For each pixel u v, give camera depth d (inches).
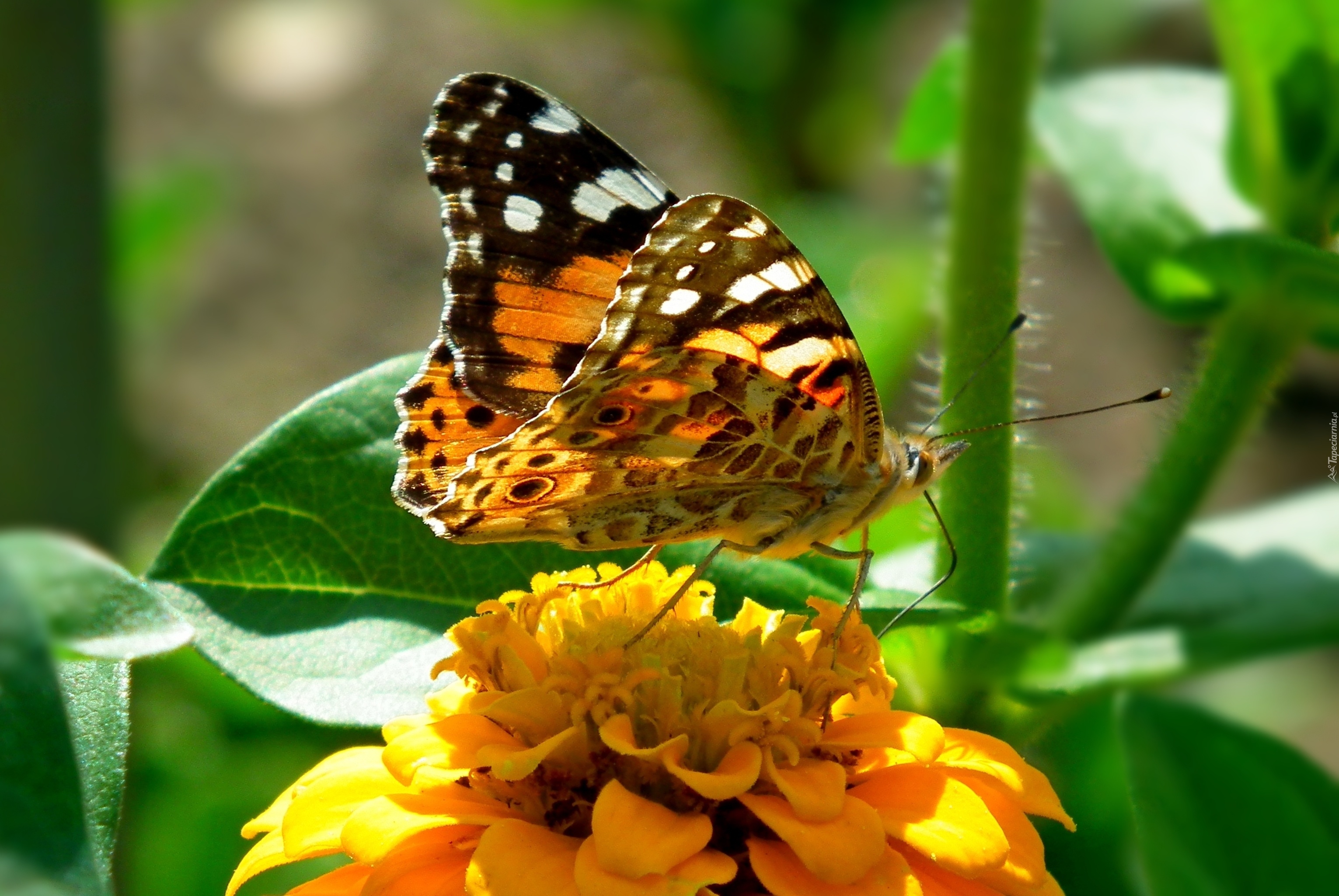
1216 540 17.9
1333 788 17.2
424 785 15.5
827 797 15.3
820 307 16.0
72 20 18.3
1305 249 16.5
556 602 15.9
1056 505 20.5
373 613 16.2
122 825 18.0
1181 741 17.3
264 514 16.2
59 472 18.4
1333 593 17.5
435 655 16.2
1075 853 18.1
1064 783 18.2
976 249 16.7
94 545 18.6
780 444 16.1
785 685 15.7
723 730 15.5
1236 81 17.4
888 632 16.3
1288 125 17.3
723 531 16.3
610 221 16.1
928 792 15.5
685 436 16.0
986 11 16.6
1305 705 25.0
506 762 15.3
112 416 18.6
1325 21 17.1
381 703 16.1
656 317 15.7
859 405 16.2
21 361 18.3
